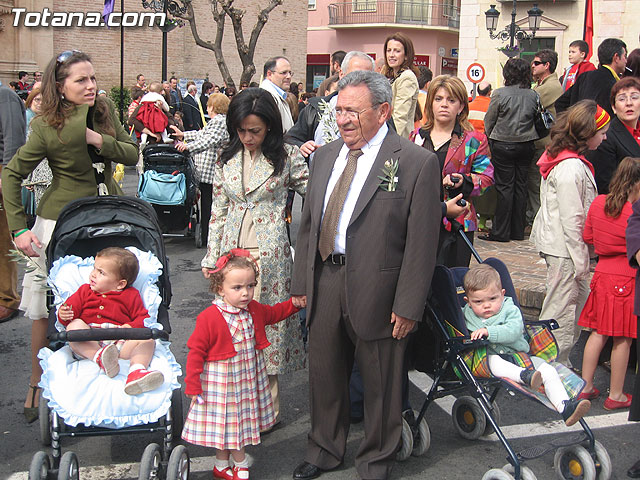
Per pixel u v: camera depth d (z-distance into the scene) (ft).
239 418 13.10
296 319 15.57
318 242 13.50
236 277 12.95
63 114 14.66
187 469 12.63
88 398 12.20
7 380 18.11
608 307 16.29
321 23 140.77
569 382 12.93
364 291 12.93
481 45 82.43
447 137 17.03
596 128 16.85
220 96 28.43
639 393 13.89
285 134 20.59
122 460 14.40
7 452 14.60
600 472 13.20
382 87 12.90
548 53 30.66
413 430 14.43
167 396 12.41
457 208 14.58
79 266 14.11
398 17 132.36
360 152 13.25
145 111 35.53
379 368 13.19
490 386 13.96
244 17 108.06
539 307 21.26
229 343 13.03
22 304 15.90
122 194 16.63
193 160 31.55
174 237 34.30
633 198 15.71
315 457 13.84
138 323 13.35
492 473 12.69
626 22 73.72
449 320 13.62
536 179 31.27
